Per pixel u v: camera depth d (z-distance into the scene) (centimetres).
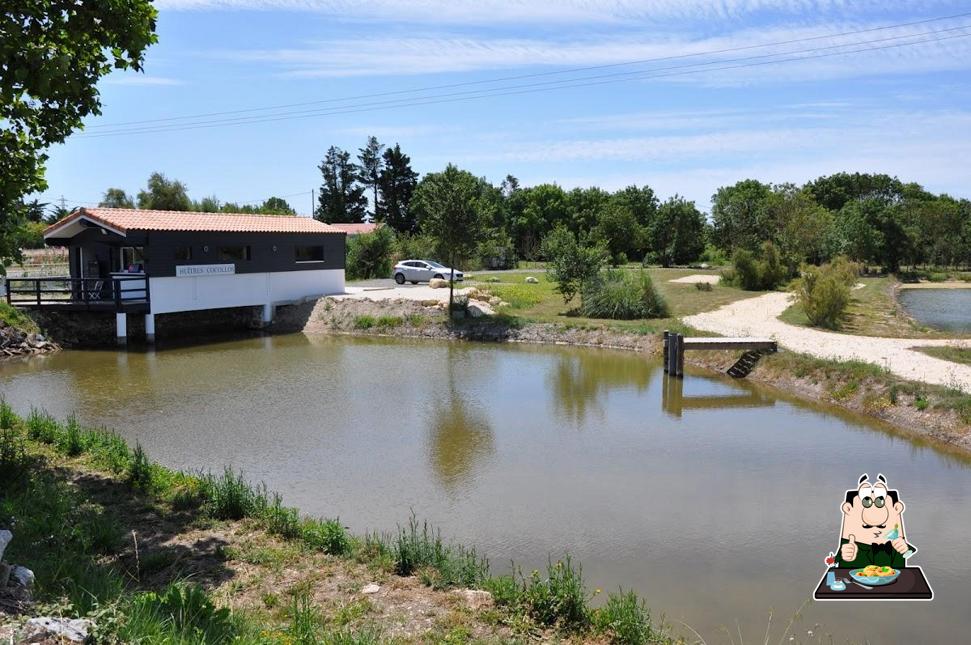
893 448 1373
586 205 8656
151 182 6209
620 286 3081
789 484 1170
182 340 2866
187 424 1547
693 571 859
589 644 633
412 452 1350
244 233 3041
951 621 738
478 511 1054
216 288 2945
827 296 2589
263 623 609
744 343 2086
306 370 2212
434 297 3338
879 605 773
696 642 689
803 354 1994
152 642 473
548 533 973
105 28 884
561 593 686
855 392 1691
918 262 6644
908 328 2569
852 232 6072
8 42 742
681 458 1316
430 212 3030
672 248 7075
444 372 2180
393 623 653
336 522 902
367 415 1634
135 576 735
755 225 5619
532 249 7894
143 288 2673
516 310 3234
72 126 981
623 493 1130
